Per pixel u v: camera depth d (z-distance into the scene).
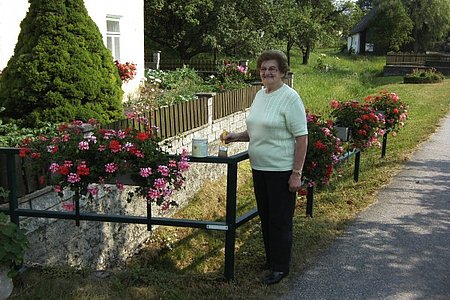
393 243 4.68
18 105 7.28
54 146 3.84
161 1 23.06
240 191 9.19
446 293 3.72
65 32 7.45
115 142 3.70
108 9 12.29
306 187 4.89
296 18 35.44
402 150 9.11
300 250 4.45
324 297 3.63
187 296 3.58
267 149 3.60
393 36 43.75
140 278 3.89
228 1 23.81
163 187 3.67
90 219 3.98
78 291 3.65
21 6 9.59
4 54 9.31
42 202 5.20
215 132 10.49
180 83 14.67
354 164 7.60
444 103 16.12
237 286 3.77
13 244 3.54
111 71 8.15
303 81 23.23
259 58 3.62
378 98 8.61
